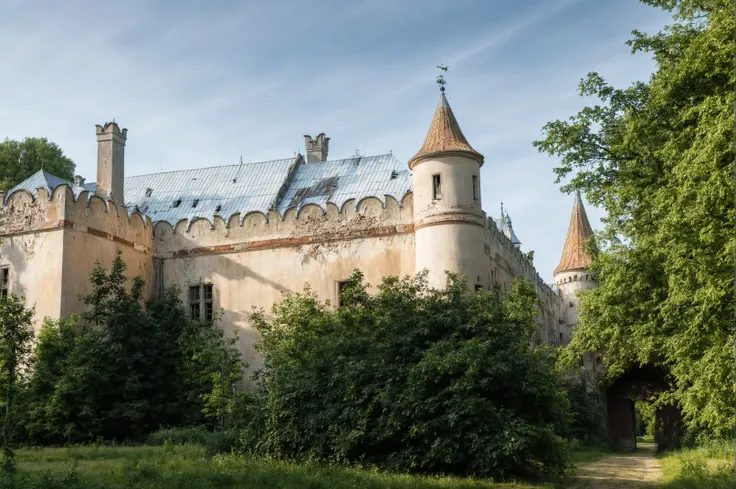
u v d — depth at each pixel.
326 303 27.02
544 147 23.44
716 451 25.25
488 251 29.94
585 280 48.25
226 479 14.23
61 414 25.08
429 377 17.31
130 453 20.59
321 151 42.19
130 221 31.67
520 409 17.88
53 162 47.91
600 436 41.25
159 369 27.34
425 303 19.89
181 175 41.03
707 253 16.70
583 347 24.22
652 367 42.25
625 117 22.33
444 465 17.36
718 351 16.75
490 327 18.53
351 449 17.83
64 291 28.14
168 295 30.19
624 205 22.03
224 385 25.33
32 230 29.09
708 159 15.46
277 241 31.03
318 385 18.91
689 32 20.17
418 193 28.77
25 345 25.81
